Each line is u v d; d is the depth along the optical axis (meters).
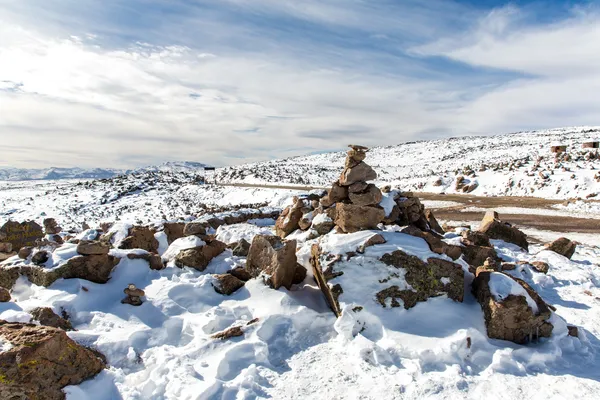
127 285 6.73
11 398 3.79
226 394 4.24
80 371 4.27
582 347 5.51
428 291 6.08
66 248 7.04
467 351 5.10
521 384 4.54
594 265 10.39
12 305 5.63
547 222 20.75
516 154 66.94
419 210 9.93
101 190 46.28
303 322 5.86
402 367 4.85
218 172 80.50
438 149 106.44
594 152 40.53
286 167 75.94
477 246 8.61
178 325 5.68
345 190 8.34
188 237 7.98
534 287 8.10
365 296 5.97
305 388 4.46
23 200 46.00
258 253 7.00
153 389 4.37
